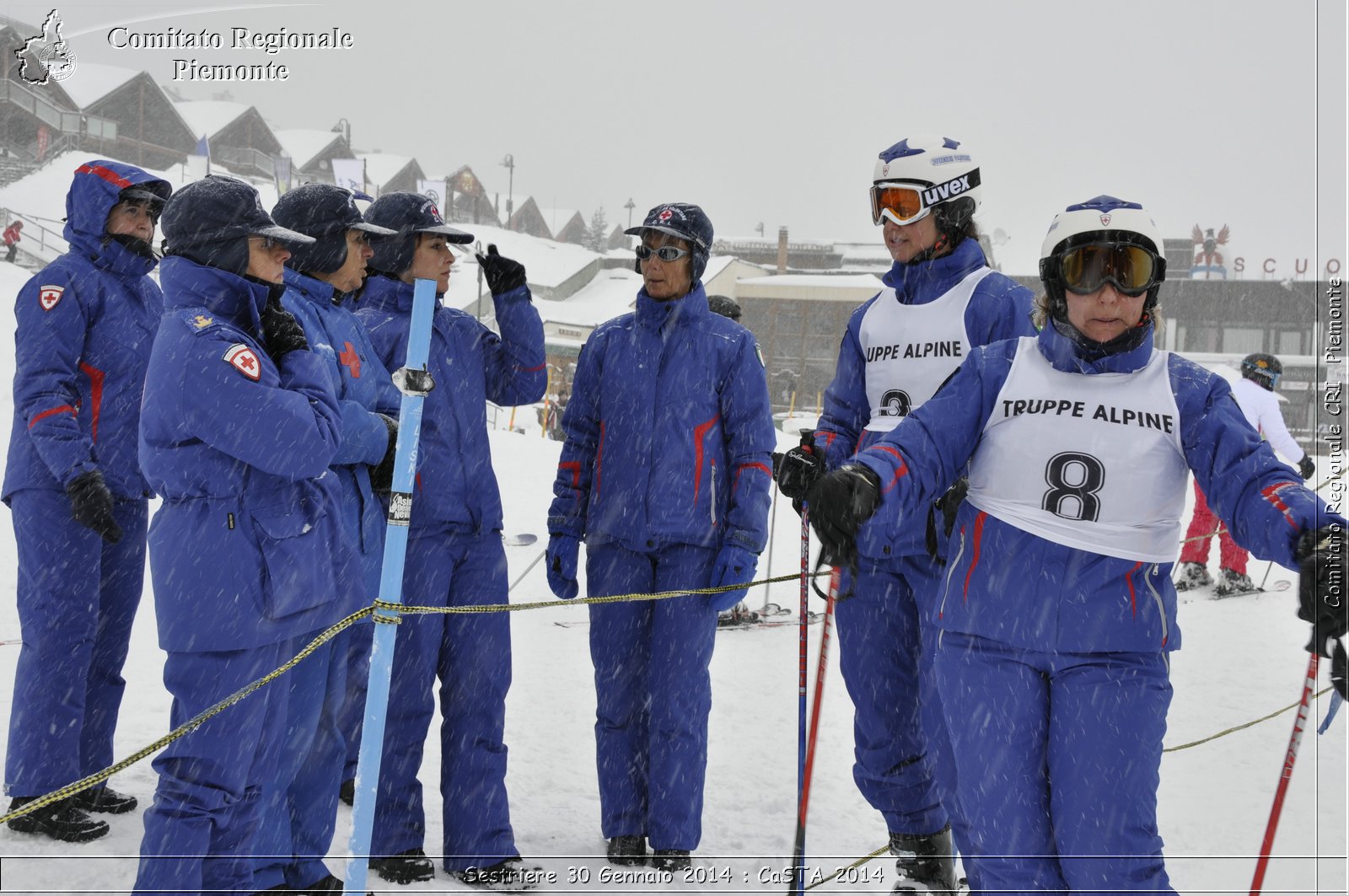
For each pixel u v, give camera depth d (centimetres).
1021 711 534
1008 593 535
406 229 787
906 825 764
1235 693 1297
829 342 8662
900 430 560
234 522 586
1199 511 2058
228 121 10300
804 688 634
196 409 574
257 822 616
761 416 813
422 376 576
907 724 761
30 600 744
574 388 858
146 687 1116
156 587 589
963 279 759
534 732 1067
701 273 827
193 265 601
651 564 812
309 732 666
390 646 573
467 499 771
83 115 8881
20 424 755
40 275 756
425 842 805
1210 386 530
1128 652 526
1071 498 528
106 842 732
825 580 1930
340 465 717
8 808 751
